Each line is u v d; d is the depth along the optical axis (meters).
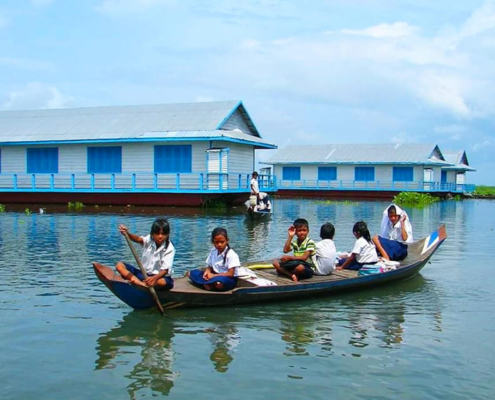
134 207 24.94
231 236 14.77
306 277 8.23
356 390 4.89
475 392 4.88
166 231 6.95
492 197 49.19
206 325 6.61
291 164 47.62
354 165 45.59
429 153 43.78
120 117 28.39
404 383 5.04
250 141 26.64
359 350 5.84
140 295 6.87
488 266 10.64
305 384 5.00
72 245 12.69
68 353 5.68
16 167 28.12
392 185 44.31
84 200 26.55
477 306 7.60
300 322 6.77
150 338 6.14
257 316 7.00
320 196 45.94
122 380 5.05
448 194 47.38
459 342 6.11
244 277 7.74
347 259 8.93
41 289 8.32
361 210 26.78
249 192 26.75
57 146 27.39
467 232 17.05
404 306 7.57
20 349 5.79
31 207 24.92
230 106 27.25
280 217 21.50
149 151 26.12
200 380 5.05
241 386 4.94
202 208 24.55
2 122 30.30
